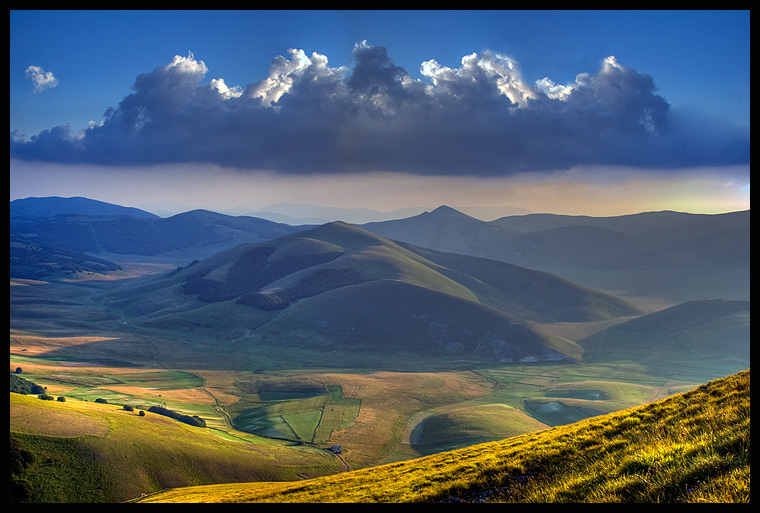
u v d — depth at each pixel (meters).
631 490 14.83
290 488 35.41
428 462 33.31
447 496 21.45
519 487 20.08
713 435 16.64
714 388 25.14
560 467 20.98
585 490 16.31
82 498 75.56
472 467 25.41
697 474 14.09
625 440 21.52
